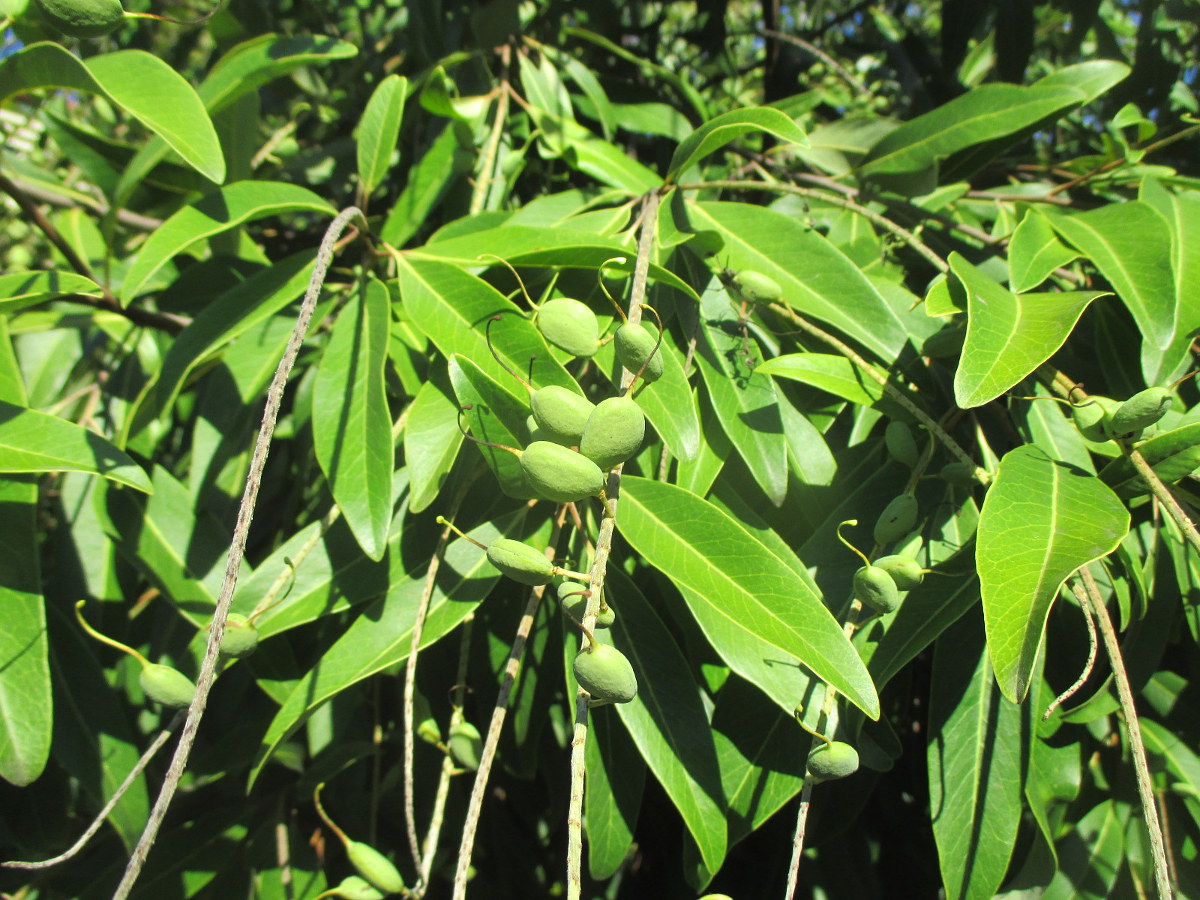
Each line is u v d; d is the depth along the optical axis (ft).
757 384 1.13
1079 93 1.32
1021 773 1.04
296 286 1.26
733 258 1.22
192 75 2.28
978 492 1.10
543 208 1.41
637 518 1.02
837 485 1.21
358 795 1.55
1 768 1.08
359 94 2.18
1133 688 1.13
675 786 1.06
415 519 1.17
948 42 1.97
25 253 2.75
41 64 1.15
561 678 1.34
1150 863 1.18
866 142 1.63
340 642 1.08
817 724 0.96
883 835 1.56
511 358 1.06
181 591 1.27
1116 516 0.89
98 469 1.07
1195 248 1.17
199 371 1.48
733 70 2.23
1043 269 1.12
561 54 1.79
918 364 1.14
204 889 1.52
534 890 1.65
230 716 1.58
